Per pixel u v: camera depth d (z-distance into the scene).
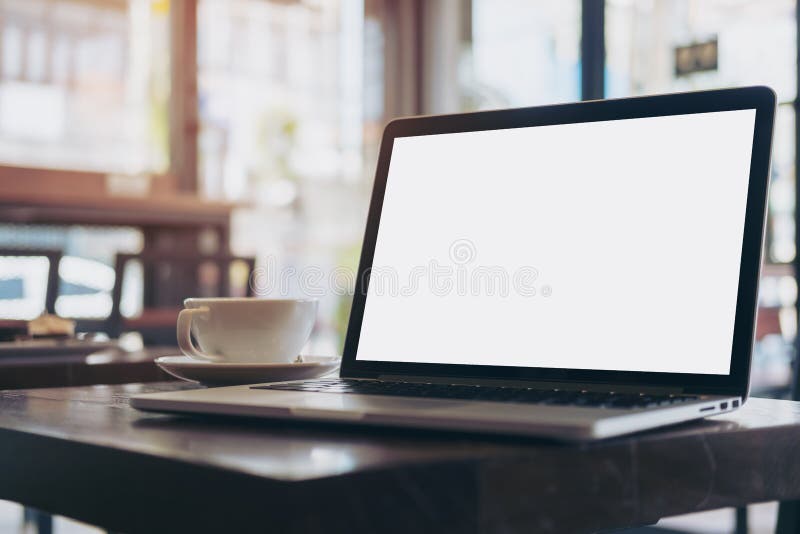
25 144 4.50
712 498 0.54
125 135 4.83
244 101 5.17
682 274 0.70
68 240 4.43
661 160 0.74
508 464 0.44
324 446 0.50
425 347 0.80
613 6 3.65
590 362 0.72
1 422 0.63
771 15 3.07
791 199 2.92
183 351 0.89
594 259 0.74
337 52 5.45
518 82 4.88
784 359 2.88
